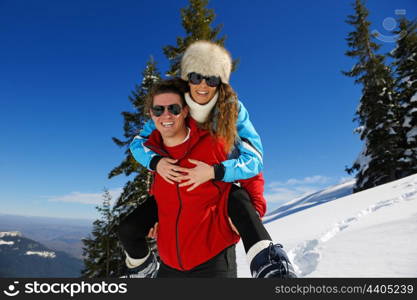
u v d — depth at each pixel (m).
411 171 18.27
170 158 1.49
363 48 21.30
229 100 1.55
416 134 18.30
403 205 4.76
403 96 19.64
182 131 1.50
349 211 6.48
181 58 1.88
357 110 20.69
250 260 1.18
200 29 12.45
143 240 1.58
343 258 2.66
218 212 1.39
